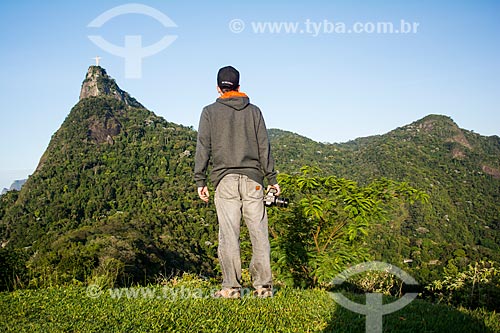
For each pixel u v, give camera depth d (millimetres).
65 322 3234
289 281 6129
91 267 5957
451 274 6207
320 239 6703
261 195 3918
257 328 3109
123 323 3174
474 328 3412
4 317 3402
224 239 3869
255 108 3973
